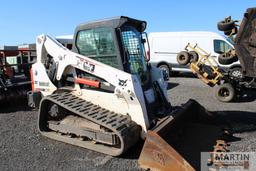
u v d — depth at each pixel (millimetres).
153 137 4656
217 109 9234
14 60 10602
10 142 6117
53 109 6145
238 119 7953
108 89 5695
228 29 9734
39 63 6688
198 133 5992
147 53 6594
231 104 10047
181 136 5691
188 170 4352
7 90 8891
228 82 10656
